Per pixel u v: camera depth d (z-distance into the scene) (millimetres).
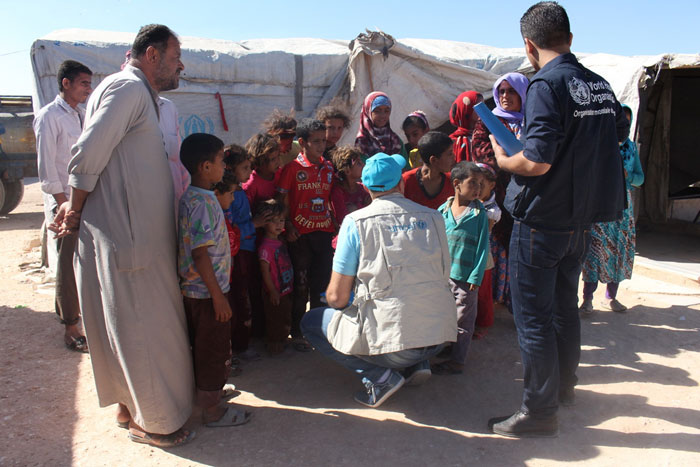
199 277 3035
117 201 2723
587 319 5035
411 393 3613
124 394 2957
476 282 3701
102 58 5996
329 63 7246
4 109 12023
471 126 5160
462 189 3715
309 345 4293
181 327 3008
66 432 3111
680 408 3402
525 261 2965
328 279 4336
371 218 3090
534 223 2916
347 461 2850
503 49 8953
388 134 5180
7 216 12000
